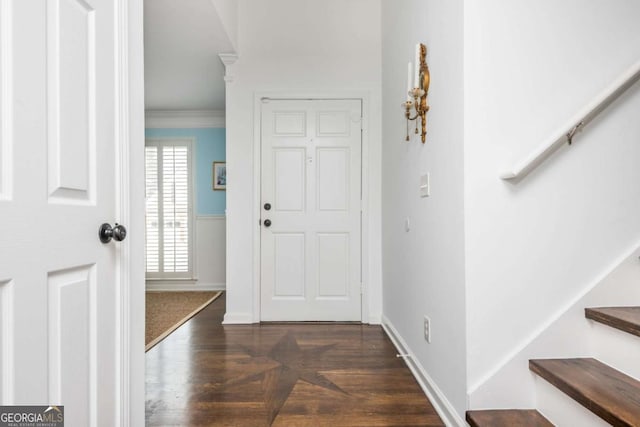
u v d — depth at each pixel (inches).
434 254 72.9
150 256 204.2
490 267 58.1
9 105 30.7
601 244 58.9
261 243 133.9
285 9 133.3
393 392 77.7
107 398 43.7
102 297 42.9
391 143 115.4
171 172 205.0
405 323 97.0
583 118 53.0
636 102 59.3
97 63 42.1
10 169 30.8
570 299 58.6
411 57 91.0
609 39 59.4
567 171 58.9
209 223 204.8
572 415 49.4
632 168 59.0
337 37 133.7
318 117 134.0
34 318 33.1
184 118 204.4
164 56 131.7
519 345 58.2
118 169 45.7
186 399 74.6
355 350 103.5
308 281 134.3
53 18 35.5
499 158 58.3
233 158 132.3
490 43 58.6
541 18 59.1
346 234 134.7
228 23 117.3
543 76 59.0
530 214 58.5
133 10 49.4
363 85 133.9
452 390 63.4
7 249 30.5
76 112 38.5
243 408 71.0
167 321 135.2
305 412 69.6
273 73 133.0
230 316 132.0
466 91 58.4
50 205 34.9
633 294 58.6
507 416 55.5
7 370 30.5
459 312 60.3
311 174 134.3
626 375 51.3
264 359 96.4
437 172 71.2
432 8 74.0
